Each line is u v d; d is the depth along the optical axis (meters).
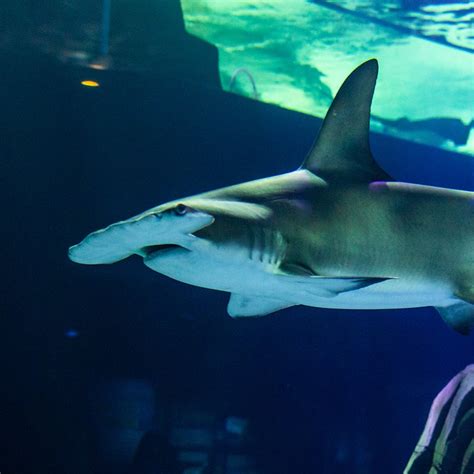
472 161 10.35
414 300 3.59
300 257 3.13
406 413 9.49
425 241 3.46
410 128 10.98
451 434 4.57
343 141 3.46
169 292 8.59
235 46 9.87
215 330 8.67
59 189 8.46
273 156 8.85
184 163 8.60
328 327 9.16
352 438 9.14
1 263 8.28
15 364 8.18
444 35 10.38
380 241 3.34
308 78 10.41
